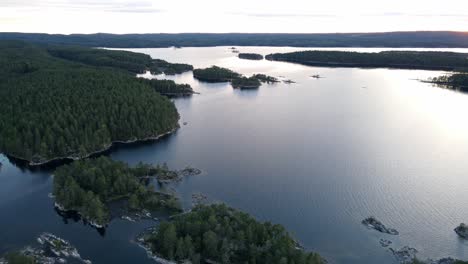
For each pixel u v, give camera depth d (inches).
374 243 5876.0
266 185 7652.6
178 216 6314.0
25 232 6048.2
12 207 6791.3
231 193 7298.2
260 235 5467.5
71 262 5369.1
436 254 5664.4
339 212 6712.6
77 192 6727.4
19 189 7475.4
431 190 7573.8
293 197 7190.0
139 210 6589.6
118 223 6269.7
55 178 7308.1
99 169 7199.8
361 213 6702.8
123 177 7116.1
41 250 5600.4
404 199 7209.6
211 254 5344.5
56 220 6407.5
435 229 6269.7
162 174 7785.4
